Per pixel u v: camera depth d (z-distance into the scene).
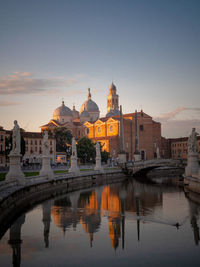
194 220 34.12
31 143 134.00
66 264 22.03
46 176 56.34
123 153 104.56
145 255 23.62
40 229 30.55
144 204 44.78
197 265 21.73
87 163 125.75
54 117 193.50
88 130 173.00
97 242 26.56
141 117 154.50
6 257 23.27
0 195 33.38
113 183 78.94
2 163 109.06
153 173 116.88
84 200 48.69
